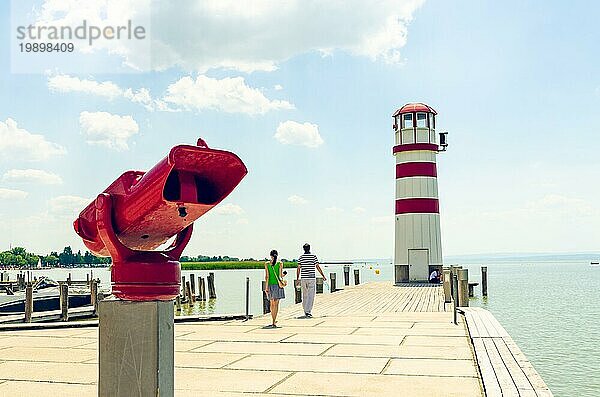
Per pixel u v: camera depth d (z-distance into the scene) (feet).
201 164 8.88
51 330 42.37
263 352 30.68
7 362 28.50
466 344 32.60
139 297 9.66
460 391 21.56
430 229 114.52
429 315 50.03
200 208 9.11
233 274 401.08
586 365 47.26
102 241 9.96
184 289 116.47
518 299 114.32
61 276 323.57
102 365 9.78
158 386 9.51
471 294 120.57
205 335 37.70
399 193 116.67
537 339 60.90
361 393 21.49
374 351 30.55
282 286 43.19
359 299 74.23
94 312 74.08
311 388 22.35
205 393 21.74
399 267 115.65
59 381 24.08
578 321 76.38
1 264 419.13
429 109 116.16
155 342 9.53
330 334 37.65
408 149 115.24
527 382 21.06
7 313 76.79
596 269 419.33
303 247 51.08
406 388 22.15
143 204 8.99
